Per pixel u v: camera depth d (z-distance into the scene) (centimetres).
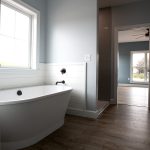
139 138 179
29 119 154
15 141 156
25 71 252
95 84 256
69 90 218
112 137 182
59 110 204
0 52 226
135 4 341
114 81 364
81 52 266
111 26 366
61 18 285
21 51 263
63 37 283
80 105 268
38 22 279
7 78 219
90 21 258
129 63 823
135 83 817
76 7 270
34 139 168
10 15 242
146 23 331
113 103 364
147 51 782
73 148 157
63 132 197
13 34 248
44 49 300
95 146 161
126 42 827
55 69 291
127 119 248
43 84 297
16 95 210
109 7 366
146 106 340
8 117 142
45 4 301
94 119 248
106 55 372
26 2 252
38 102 158
